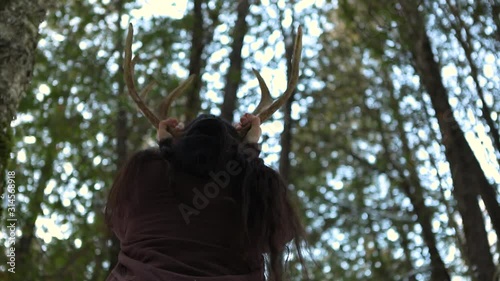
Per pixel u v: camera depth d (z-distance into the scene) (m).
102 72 13.52
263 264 3.18
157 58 13.72
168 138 3.24
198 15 13.90
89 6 13.59
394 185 14.95
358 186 16.94
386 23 10.87
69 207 13.40
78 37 13.57
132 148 13.86
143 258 2.96
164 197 3.10
